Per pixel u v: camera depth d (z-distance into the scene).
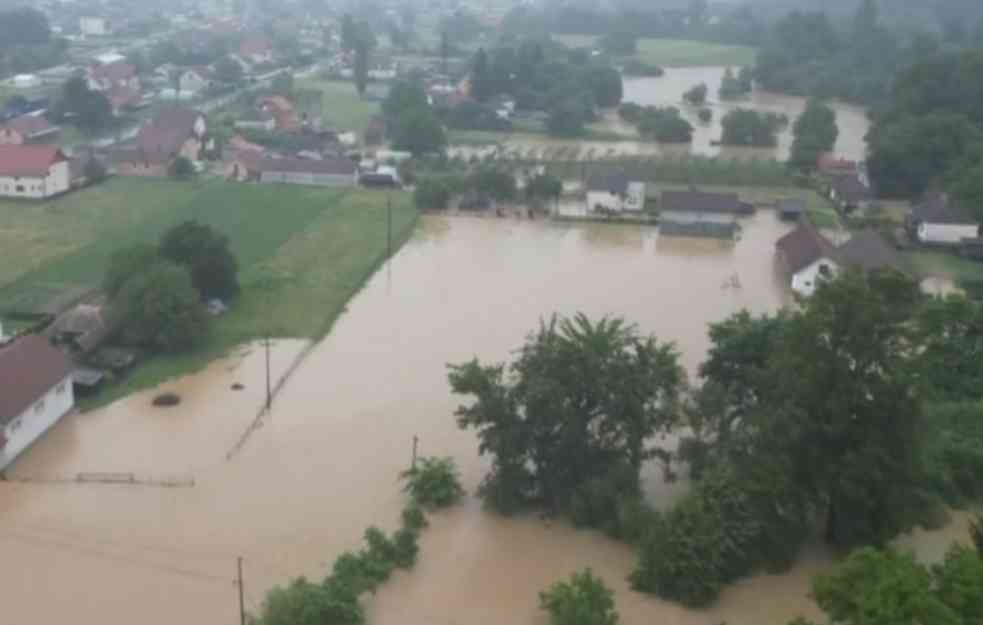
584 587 41.62
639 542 46.41
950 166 114.44
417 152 128.62
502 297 80.38
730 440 50.66
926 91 138.62
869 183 118.12
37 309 73.31
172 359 67.31
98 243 90.69
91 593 43.03
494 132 150.75
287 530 48.03
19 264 84.25
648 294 81.69
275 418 59.34
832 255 81.38
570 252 93.38
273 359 67.44
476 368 51.00
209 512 49.41
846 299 46.25
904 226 102.94
